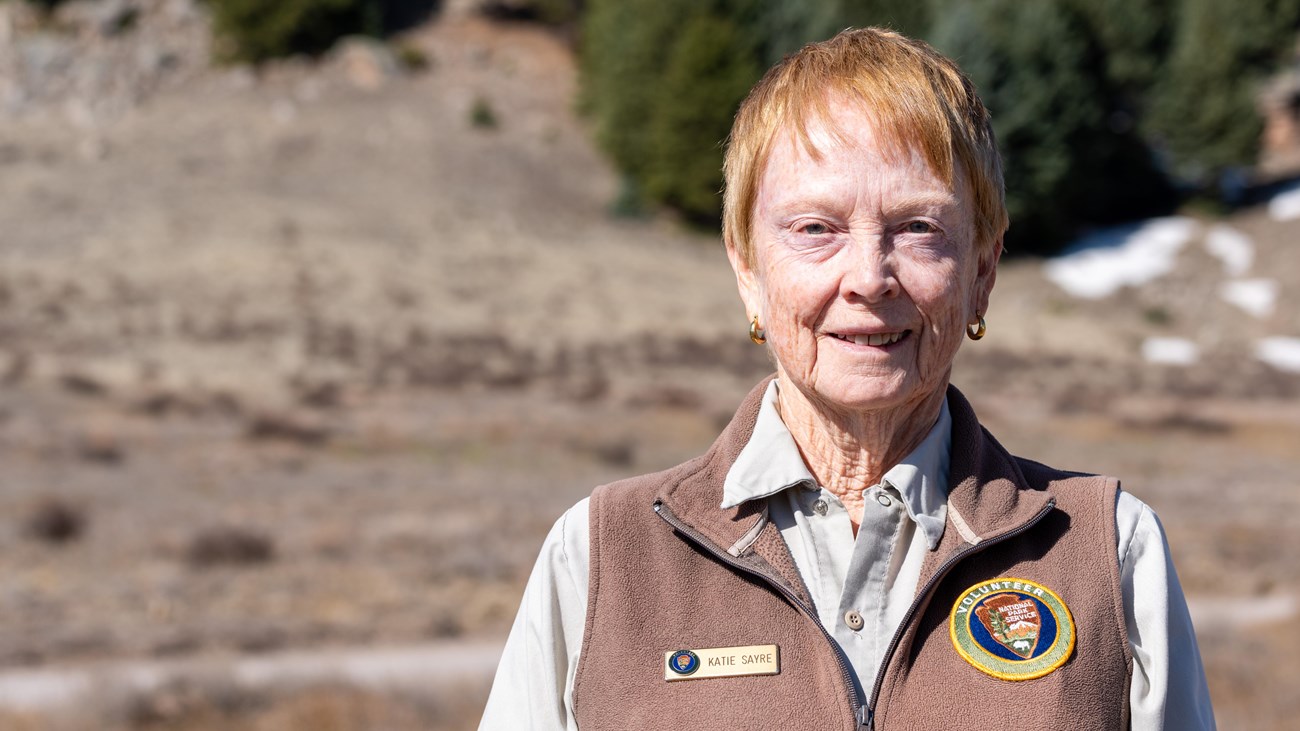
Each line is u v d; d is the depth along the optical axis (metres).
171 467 25.75
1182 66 64.81
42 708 12.08
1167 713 1.82
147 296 41.34
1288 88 73.81
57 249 45.78
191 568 18.55
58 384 31.86
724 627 1.83
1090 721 1.73
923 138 1.81
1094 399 39.81
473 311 44.34
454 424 31.23
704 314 47.69
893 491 1.88
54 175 56.25
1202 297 56.09
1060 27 59.28
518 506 24.17
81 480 24.20
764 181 1.91
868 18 60.31
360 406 32.78
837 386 1.85
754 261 1.98
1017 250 60.91
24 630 15.19
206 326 38.91
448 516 22.83
